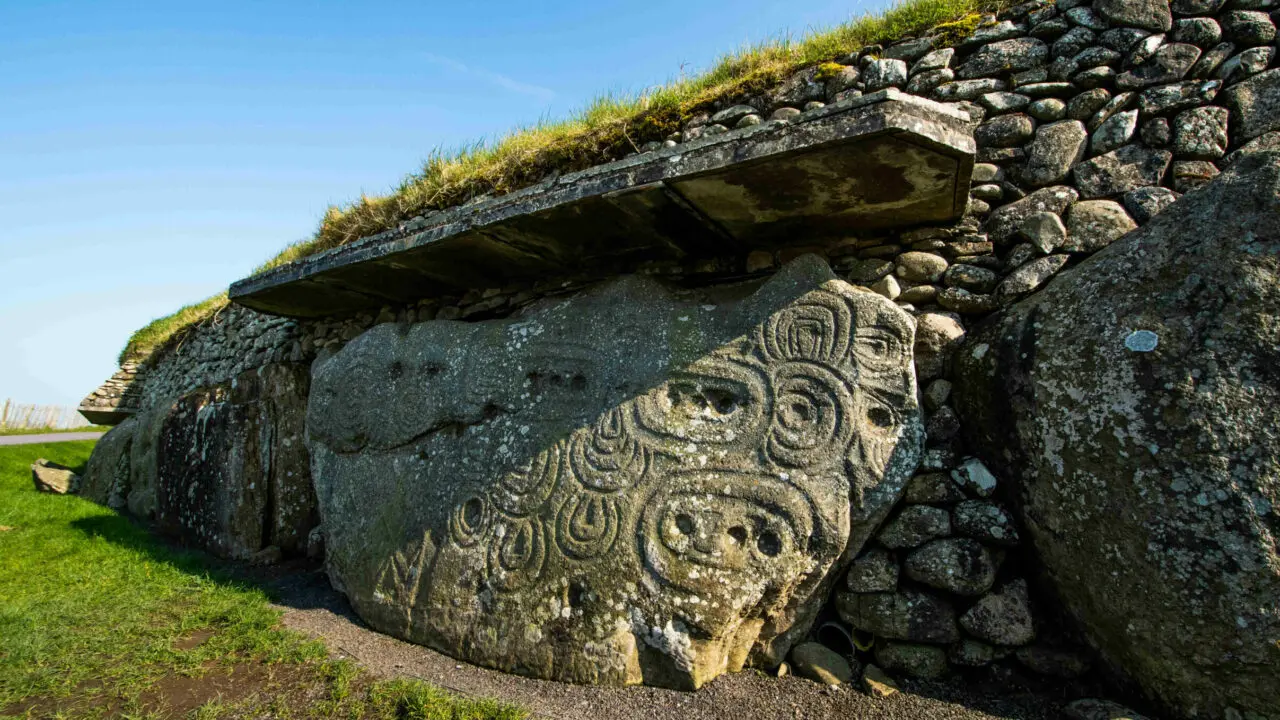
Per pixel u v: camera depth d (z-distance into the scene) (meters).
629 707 2.38
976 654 2.46
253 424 4.78
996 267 2.88
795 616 2.60
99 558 4.31
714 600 2.50
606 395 3.04
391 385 3.79
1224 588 1.93
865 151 2.36
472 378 3.45
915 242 2.98
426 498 3.35
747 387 2.80
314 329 5.34
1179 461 2.04
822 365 2.72
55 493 7.16
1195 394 2.06
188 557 4.50
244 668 2.71
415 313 4.60
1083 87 2.90
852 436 2.60
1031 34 3.03
